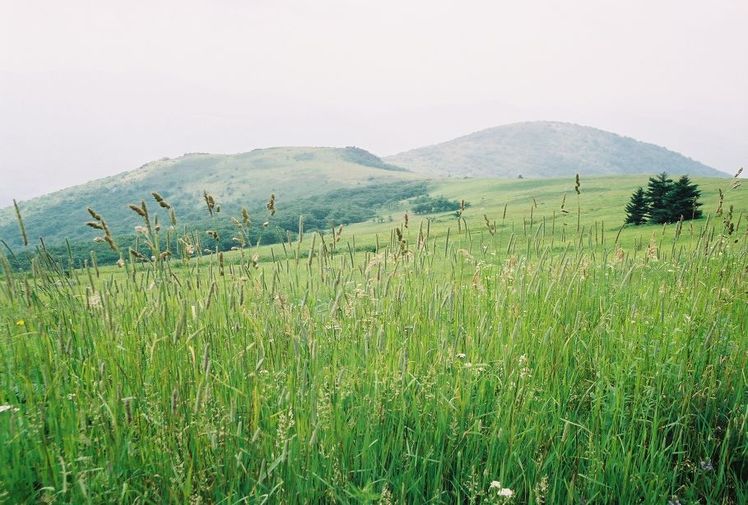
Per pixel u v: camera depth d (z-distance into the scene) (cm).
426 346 489
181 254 538
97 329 443
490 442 374
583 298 618
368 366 422
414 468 356
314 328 471
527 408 397
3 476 296
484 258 667
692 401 439
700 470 386
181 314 362
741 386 445
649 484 360
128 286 510
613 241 828
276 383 397
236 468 324
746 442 396
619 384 430
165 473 313
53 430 325
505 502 324
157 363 390
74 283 504
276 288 519
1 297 433
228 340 449
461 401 400
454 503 358
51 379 354
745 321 567
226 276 552
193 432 333
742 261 696
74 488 290
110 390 346
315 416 336
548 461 358
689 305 576
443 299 525
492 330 503
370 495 310
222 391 381
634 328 524
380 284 538
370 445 351
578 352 498
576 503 349
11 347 400
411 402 414
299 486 324
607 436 380
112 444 313
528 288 592
